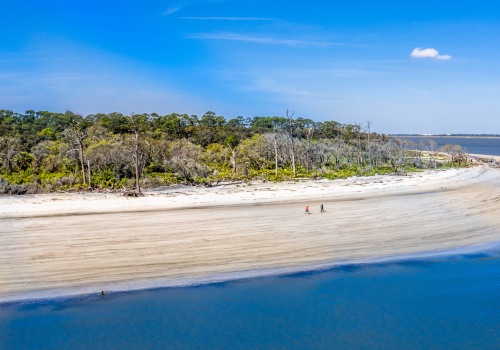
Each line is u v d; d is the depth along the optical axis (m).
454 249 26.81
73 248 24.81
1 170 51.16
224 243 26.41
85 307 18.38
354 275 22.52
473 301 20.00
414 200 42.47
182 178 52.81
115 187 46.62
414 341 16.80
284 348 16.06
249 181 54.53
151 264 22.75
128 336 16.39
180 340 16.38
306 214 34.66
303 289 20.72
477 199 43.22
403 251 26.19
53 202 37.66
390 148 93.44
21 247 24.81
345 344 16.41
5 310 17.89
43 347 15.61
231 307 18.78
